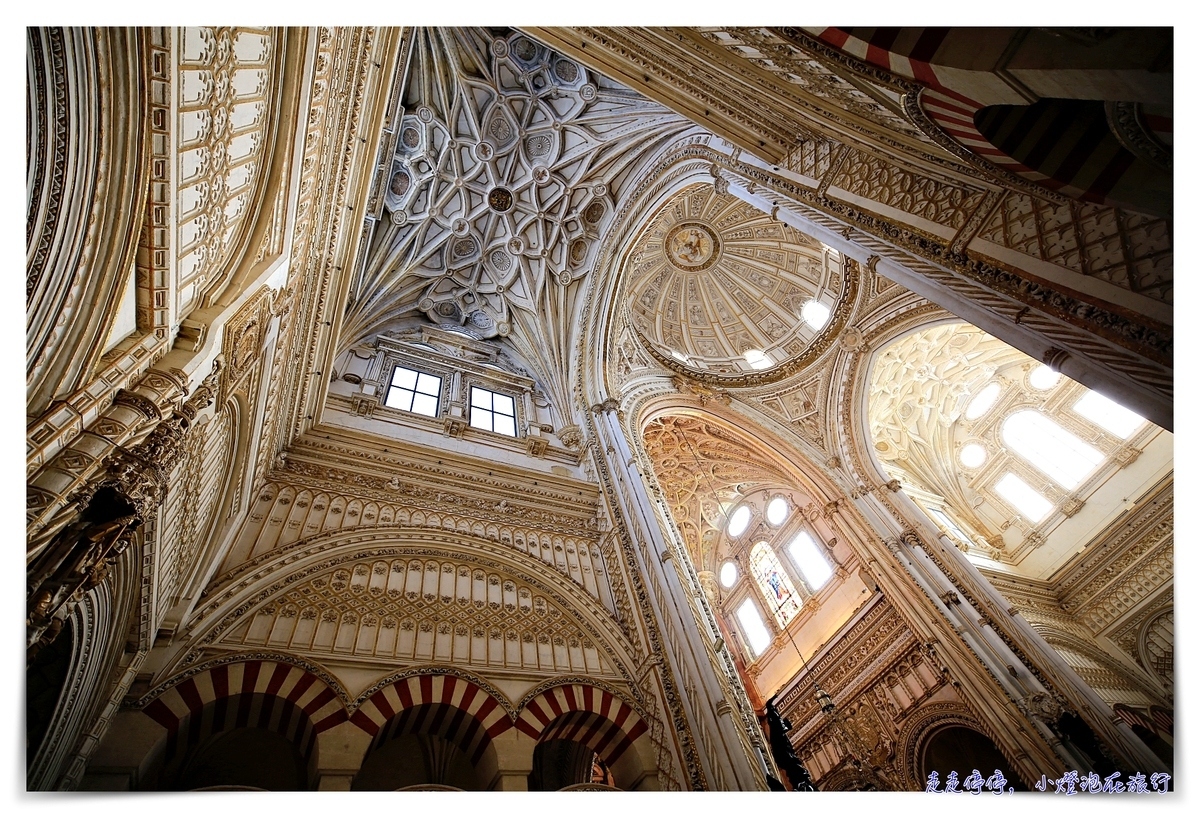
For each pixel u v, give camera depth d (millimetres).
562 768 12805
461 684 7984
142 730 6129
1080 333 5355
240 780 9383
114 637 5750
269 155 5602
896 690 13516
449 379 14594
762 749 7719
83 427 3621
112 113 3395
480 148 15766
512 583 9922
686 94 9633
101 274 3623
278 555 8344
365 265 15219
